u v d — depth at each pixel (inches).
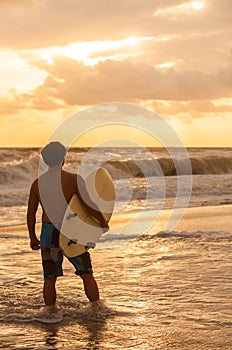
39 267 261.6
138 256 284.7
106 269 248.8
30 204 183.2
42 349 145.0
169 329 160.7
